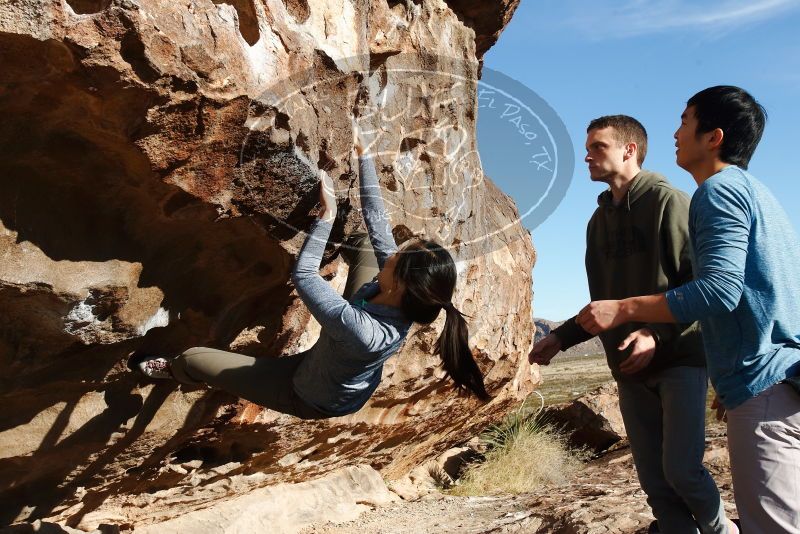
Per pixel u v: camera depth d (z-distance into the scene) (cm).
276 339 345
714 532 314
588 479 734
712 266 243
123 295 263
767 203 254
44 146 220
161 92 211
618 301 255
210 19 221
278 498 539
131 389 326
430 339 532
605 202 349
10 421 288
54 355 270
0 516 330
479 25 561
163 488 421
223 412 380
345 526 562
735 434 250
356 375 277
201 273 292
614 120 341
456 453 912
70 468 330
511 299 658
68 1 198
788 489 238
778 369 241
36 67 195
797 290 249
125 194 246
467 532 514
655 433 341
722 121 269
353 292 308
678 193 325
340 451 567
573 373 5278
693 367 314
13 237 227
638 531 423
